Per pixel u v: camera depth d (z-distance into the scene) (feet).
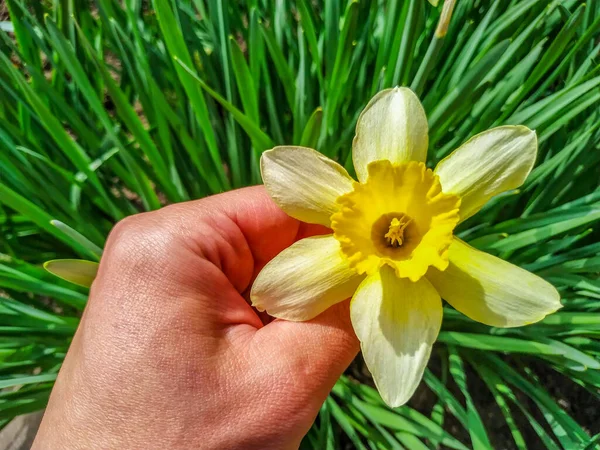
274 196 0.42
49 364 0.62
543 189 0.61
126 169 0.66
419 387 0.74
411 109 0.42
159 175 0.60
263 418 0.39
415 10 0.47
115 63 0.90
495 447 0.73
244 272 0.52
